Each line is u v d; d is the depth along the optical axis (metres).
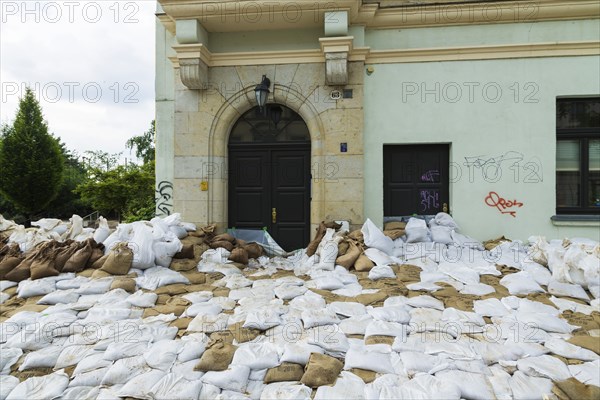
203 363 2.52
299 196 6.10
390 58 5.73
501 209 5.57
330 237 4.99
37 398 2.27
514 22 5.60
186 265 4.52
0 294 3.74
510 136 5.57
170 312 3.38
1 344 2.86
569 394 2.19
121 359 2.60
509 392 2.27
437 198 5.86
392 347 2.74
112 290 3.75
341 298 3.65
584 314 3.26
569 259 3.82
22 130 13.41
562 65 5.48
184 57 5.56
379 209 5.76
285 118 6.13
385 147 5.93
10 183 13.02
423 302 3.44
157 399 2.22
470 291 3.77
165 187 6.18
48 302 3.58
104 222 4.95
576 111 5.66
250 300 3.63
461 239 5.31
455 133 5.65
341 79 5.57
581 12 5.42
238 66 5.91
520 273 4.04
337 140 5.76
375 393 2.22
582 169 5.61
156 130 6.21
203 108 5.95
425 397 2.17
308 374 2.41
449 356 2.61
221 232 6.02
